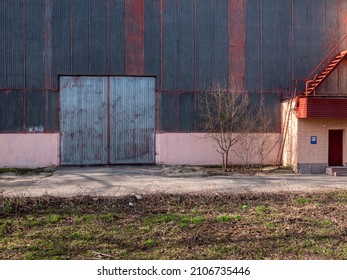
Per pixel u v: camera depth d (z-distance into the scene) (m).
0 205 9.10
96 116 17.50
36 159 17.02
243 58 18.36
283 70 18.72
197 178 14.38
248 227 7.86
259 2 18.56
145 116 17.78
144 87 17.80
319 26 19.08
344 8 19.31
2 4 16.89
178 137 17.88
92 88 17.47
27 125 16.97
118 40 17.48
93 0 17.33
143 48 17.64
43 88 17.08
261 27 18.56
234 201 10.15
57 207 9.32
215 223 8.15
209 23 18.14
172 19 17.84
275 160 18.50
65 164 17.28
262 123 18.41
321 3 19.12
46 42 17.08
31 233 7.47
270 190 11.66
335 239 7.18
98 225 7.98
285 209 9.35
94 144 17.48
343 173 15.93
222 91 18.05
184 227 7.87
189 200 10.09
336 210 9.29
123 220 8.36
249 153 18.25
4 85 16.83
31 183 12.99
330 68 18.22
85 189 11.59
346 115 16.14
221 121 17.50
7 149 16.83
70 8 17.20
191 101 17.97
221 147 17.36
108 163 17.56
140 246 6.78
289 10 18.83
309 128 16.73
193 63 17.98
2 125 16.81
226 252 6.50
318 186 12.66
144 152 17.77
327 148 16.83
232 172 16.08
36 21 17.05
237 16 18.36
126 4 17.53
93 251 6.51
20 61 16.95
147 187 12.09
